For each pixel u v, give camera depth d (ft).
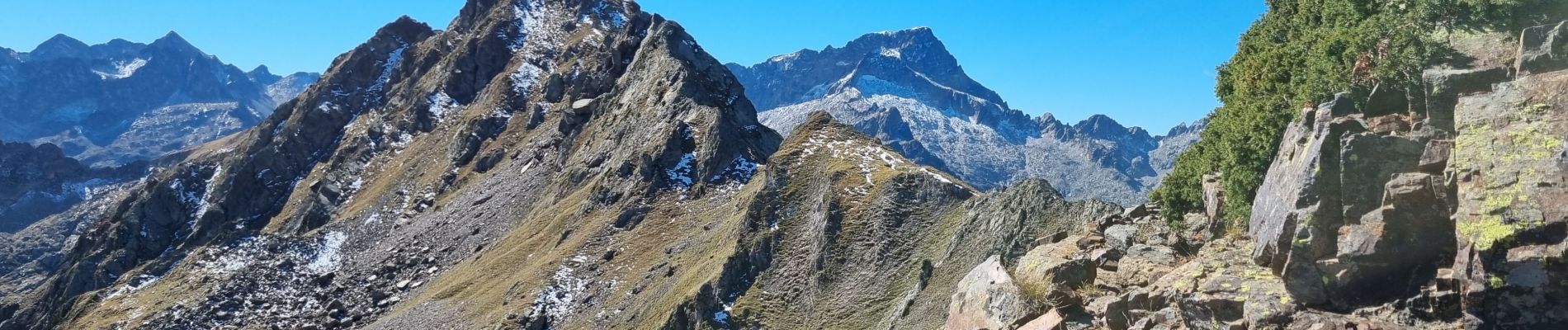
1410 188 54.75
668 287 282.36
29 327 653.30
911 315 196.75
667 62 561.43
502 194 541.75
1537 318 46.32
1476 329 48.16
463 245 481.46
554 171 546.67
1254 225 68.85
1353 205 57.31
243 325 440.86
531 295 316.81
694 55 619.67
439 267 461.37
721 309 245.24
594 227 372.99
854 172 301.43
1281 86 79.00
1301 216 58.75
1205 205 83.20
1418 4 67.56
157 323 456.04
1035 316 74.59
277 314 447.01
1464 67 60.64
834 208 273.54
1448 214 53.42
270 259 514.68
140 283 590.14
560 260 342.44
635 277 311.27
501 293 334.65
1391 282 54.24
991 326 78.18
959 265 204.13
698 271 274.98
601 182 443.32
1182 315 63.57
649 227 358.02
